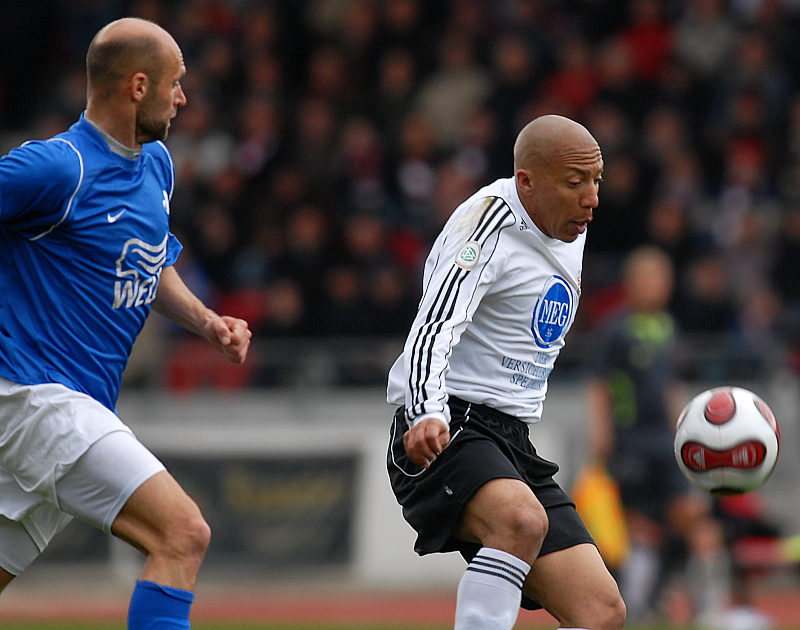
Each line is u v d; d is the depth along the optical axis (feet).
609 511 113.29
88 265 52.70
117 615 119.85
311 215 155.12
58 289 52.49
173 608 49.83
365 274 150.61
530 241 54.39
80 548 138.21
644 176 158.40
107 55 52.31
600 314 150.71
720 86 171.42
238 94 178.91
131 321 54.75
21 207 50.67
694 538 113.29
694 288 144.97
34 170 50.37
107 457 50.90
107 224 52.70
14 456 52.19
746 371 140.67
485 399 54.70
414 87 177.27
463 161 165.17
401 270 152.76
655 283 112.47
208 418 143.33
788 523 138.10
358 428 143.02
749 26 177.47
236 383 145.38
